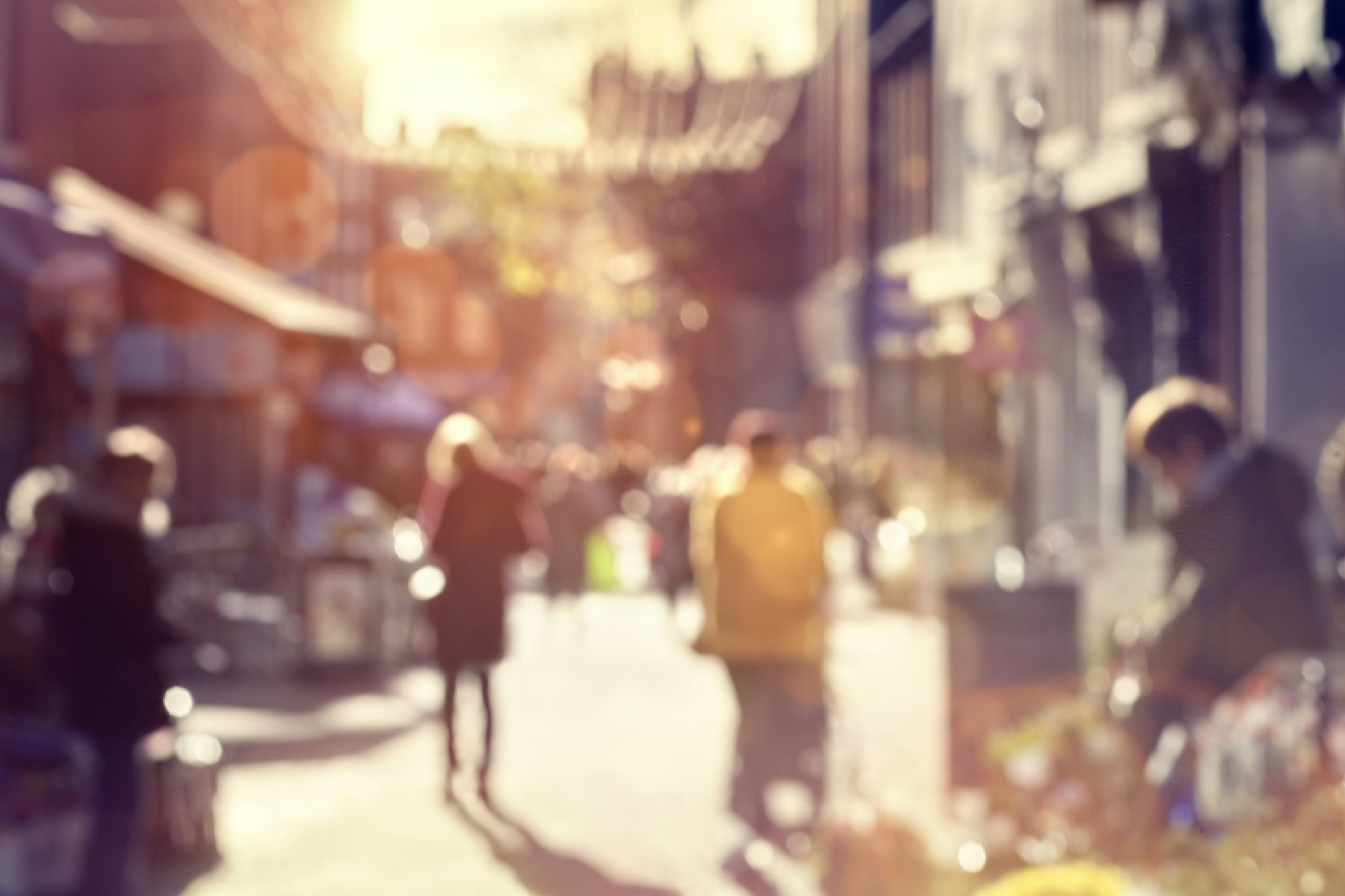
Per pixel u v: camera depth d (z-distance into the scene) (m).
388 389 36.81
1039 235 25.31
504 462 13.56
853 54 45.03
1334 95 15.19
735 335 54.25
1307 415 15.36
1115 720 7.01
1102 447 22.33
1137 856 6.13
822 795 11.57
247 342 23.38
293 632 21.12
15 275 16.06
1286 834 5.28
